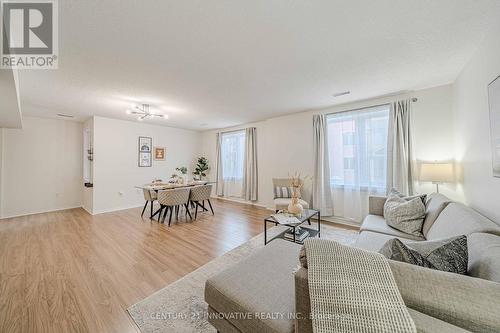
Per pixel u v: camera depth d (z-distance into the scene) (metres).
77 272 2.18
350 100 3.55
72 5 1.38
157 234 3.32
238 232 3.42
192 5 1.40
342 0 1.37
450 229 1.62
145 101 3.55
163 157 6.04
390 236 2.10
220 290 1.23
